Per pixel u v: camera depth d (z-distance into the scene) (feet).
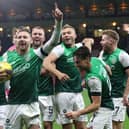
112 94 35.12
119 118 35.53
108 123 27.96
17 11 162.81
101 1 156.25
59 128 45.42
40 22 160.45
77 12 158.10
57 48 33.60
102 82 26.35
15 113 29.09
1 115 32.76
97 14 157.28
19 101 29.01
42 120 36.60
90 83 25.70
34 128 29.25
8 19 164.04
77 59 25.79
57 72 32.35
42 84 35.63
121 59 34.58
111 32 34.63
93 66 26.04
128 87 32.09
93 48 145.69
